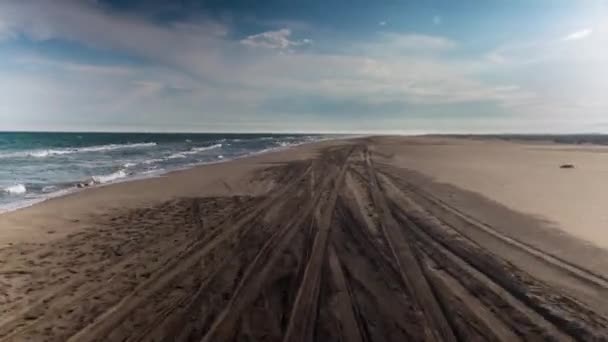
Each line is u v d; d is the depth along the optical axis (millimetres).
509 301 4941
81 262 6504
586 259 6289
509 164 21094
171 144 59062
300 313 4707
